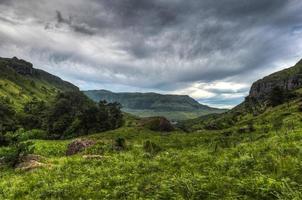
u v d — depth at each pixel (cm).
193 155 2811
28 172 2616
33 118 12256
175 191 1552
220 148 3250
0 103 12725
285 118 6141
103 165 2633
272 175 1498
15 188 2008
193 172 1953
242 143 3278
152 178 1919
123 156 3170
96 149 4009
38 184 2047
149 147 3956
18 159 3155
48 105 14075
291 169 1531
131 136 5706
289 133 2938
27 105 15762
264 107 13900
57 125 10312
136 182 1866
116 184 1883
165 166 2356
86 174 2278
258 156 2027
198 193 1469
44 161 3103
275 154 1953
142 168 2323
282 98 12562
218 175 1756
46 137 9800
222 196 1383
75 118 10369
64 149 5228
